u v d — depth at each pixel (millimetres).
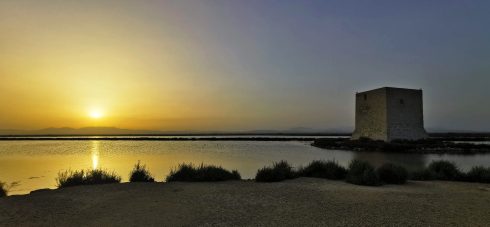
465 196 9859
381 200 9203
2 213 8000
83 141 100438
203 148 56562
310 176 15141
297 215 7598
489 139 75688
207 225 6867
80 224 7023
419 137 49438
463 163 26812
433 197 9656
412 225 6797
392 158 31531
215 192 10570
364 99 53219
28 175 21250
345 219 7234
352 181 12633
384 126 48062
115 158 35438
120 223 7066
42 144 77688
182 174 14188
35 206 8719
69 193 10578
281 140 96250
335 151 43344
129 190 11070
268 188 11344
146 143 81938
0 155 40469
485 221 7098
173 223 7043
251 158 34375
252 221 7133
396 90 48812
